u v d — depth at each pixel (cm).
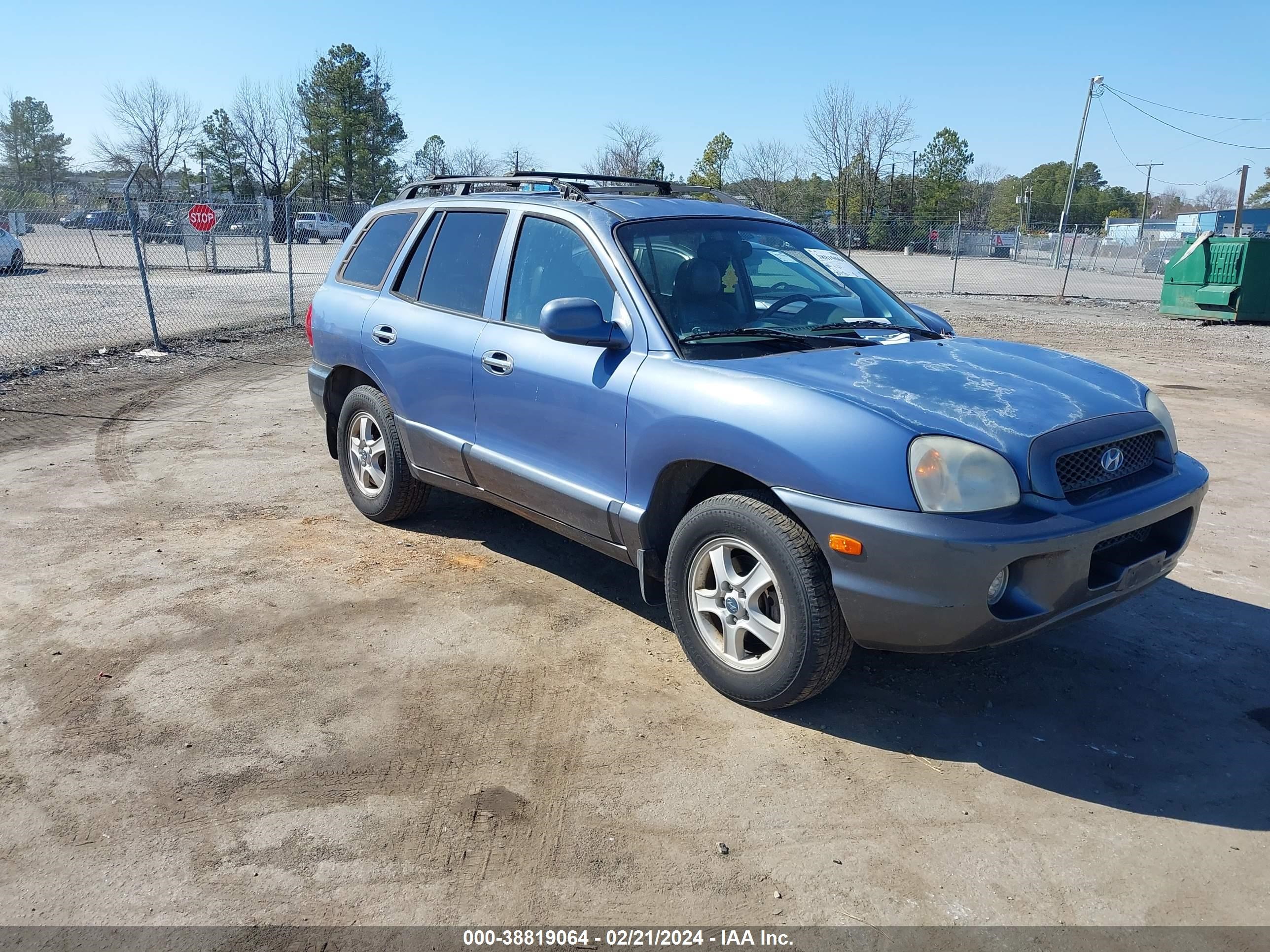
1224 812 292
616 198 432
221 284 2192
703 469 352
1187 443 766
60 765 308
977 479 290
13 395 898
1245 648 402
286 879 258
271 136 7169
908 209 6203
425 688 360
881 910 250
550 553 503
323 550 504
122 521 544
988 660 387
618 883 259
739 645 343
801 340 372
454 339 452
